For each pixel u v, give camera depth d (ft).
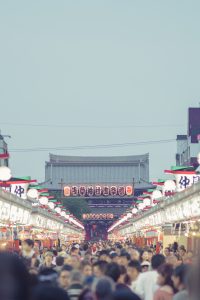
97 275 103.60
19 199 351.67
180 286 86.33
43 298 45.80
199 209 278.05
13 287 33.76
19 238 375.66
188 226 336.49
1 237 307.17
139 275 107.24
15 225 368.07
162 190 432.66
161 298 86.53
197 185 276.62
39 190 459.73
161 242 395.96
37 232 468.34
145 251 184.03
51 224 551.18
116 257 140.77
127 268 111.34
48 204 528.22
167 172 351.87
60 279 94.73
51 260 159.12
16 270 34.09
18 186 375.45
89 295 71.10
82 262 120.78
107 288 63.26
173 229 379.96
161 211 412.16
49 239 492.95
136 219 653.30
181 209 324.39
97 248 431.43
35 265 142.92
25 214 379.55
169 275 89.81
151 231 515.91
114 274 98.63
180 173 349.82
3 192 294.66
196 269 33.50
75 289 85.81
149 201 522.47
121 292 52.29
